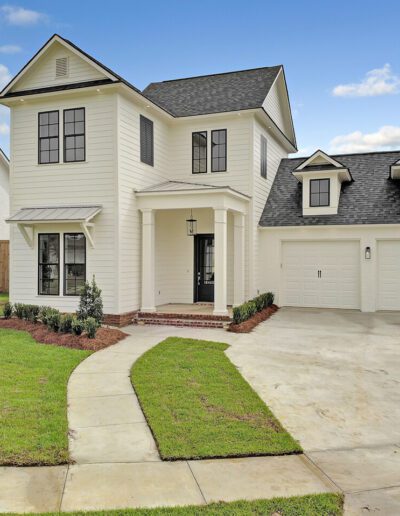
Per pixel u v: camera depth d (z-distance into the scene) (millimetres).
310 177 16828
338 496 4098
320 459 4871
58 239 13844
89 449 5035
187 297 16578
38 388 6949
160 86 19250
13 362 8438
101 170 13273
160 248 16141
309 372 8211
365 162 18828
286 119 20109
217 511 3840
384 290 16172
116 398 6691
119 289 13156
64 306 13742
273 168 18938
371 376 8000
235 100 16406
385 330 12430
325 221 16438
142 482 4340
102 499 4035
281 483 4348
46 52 13648
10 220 13289
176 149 16609
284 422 5906
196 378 7605
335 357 9344
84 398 6684
